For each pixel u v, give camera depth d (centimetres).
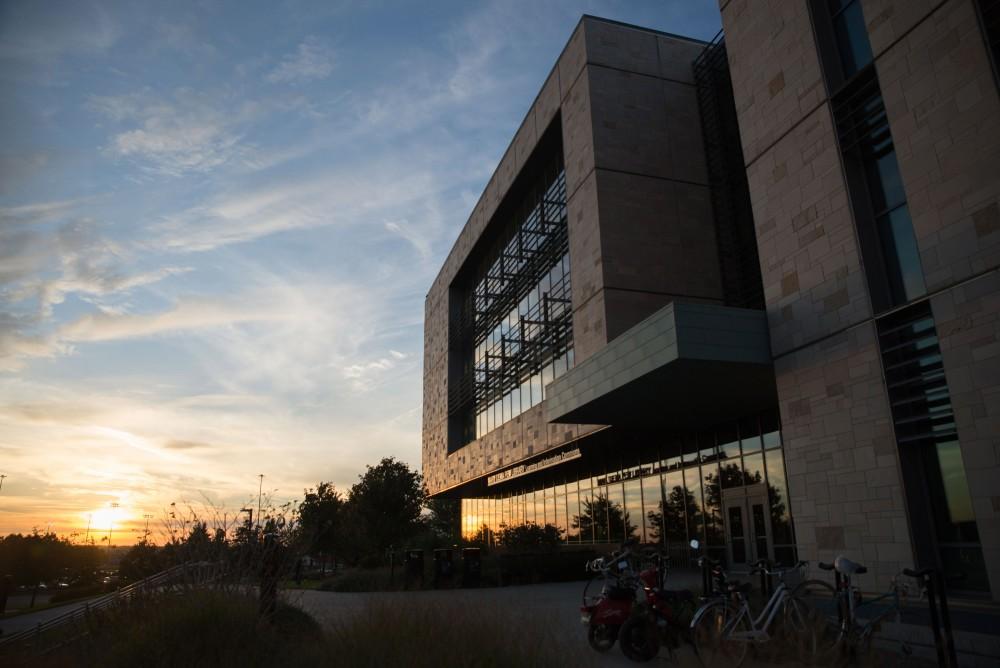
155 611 777
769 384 1592
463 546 3472
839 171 1273
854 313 1209
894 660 799
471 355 4278
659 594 862
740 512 1983
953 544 1016
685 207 2319
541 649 686
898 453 1092
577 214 2403
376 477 3316
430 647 648
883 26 1183
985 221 983
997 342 947
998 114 982
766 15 1509
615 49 2455
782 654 758
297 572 1155
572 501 3164
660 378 1524
